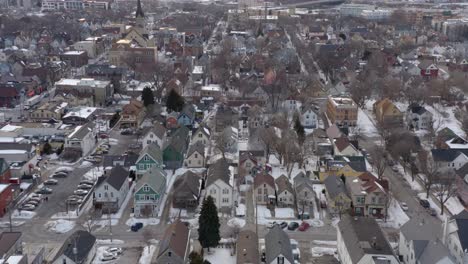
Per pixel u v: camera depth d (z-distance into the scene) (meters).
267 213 128.00
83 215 127.12
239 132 190.12
